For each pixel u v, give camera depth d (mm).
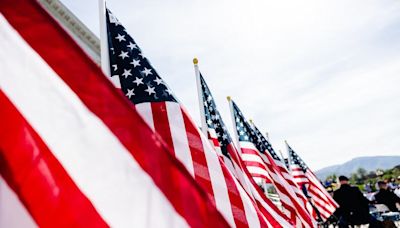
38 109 1775
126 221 1688
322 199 12742
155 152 1983
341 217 9625
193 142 3982
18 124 1707
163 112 4168
